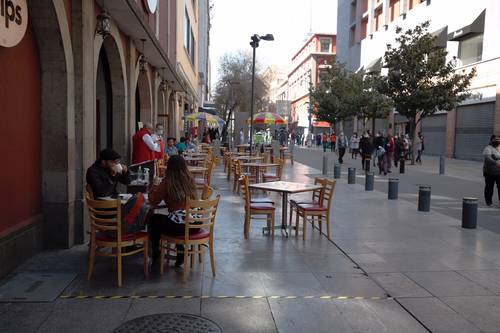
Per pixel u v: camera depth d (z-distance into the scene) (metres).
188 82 30.06
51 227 6.56
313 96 46.09
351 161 29.30
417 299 5.02
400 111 25.91
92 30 7.45
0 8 4.66
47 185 6.52
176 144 18.48
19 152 5.80
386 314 4.61
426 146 36.97
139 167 7.70
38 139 6.39
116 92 11.22
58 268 5.74
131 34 11.33
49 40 6.23
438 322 4.43
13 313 4.42
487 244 7.52
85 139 6.99
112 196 6.28
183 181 5.57
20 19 5.15
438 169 23.59
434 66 24.47
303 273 5.83
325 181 8.07
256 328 4.20
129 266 5.94
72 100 6.71
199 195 11.68
